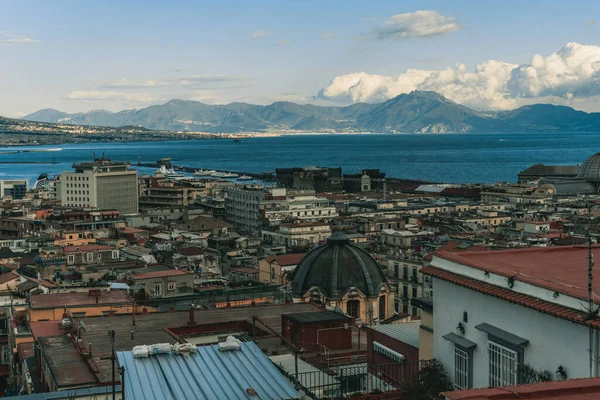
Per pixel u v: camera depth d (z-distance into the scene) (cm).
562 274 4484
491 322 4472
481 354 4559
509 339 4228
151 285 14900
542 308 3978
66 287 13650
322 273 13225
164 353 5516
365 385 6012
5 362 12269
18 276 15012
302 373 5412
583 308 3772
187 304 12306
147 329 8169
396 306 17550
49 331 8381
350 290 13025
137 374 5131
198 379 5028
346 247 13575
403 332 6178
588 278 4169
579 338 3803
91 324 8475
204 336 8281
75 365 6284
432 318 5400
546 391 3275
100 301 11006
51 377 6241
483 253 5216
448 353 4909
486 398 3222
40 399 5038
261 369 5225
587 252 5353
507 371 4281
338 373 6075
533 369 4084
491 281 4500
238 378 5053
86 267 18325
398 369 5872
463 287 4741
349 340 7856
